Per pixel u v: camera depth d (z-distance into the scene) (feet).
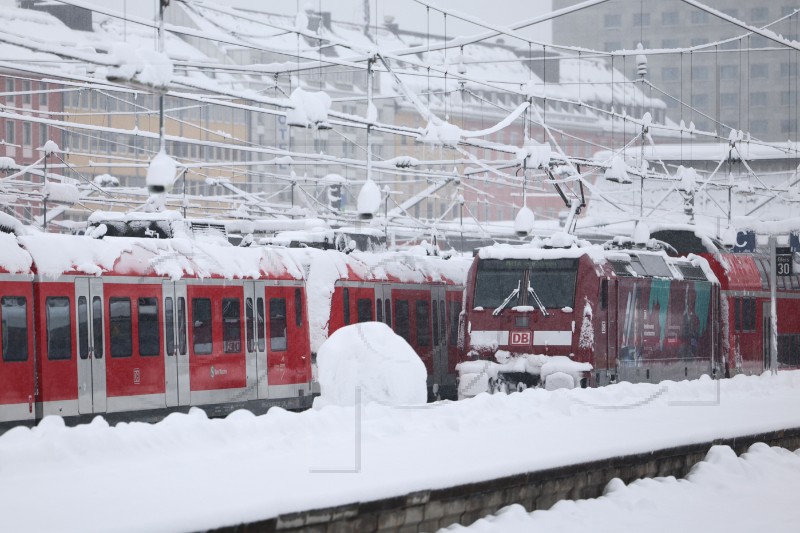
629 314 116.06
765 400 106.32
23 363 80.07
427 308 130.11
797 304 157.38
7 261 79.66
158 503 47.78
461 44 112.98
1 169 134.00
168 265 93.66
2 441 57.98
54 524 43.52
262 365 103.19
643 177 139.95
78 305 84.74
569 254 113.09
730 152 156.76
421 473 57.47
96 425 61.67
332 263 116.16
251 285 102.63
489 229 211.00
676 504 69.92
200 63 119.24
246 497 49.42
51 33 284.41
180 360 93.76
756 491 75.56
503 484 60.80
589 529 62.34
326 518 50.72
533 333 112.06
